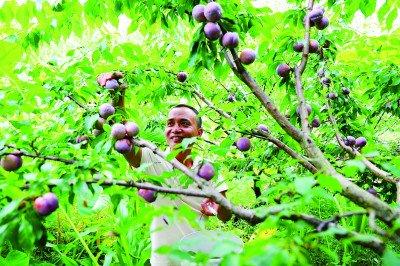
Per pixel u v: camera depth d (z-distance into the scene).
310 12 1.84
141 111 2.85
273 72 1.93
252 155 2.36
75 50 2.32
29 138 1.30
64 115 2.07
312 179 0.86
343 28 2.57
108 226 2.50
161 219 2.06
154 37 3.03
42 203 1.05
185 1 1.74
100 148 1.46
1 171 1.24
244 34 1.80
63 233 3.06
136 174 1.26
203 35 1.57
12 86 2.05
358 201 1.09
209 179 1.46
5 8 2.13
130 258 2.47
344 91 2.80
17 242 1.03
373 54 2.72
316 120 2.46
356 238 0.87
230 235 0.82
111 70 2.41
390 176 1.55
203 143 2.05
